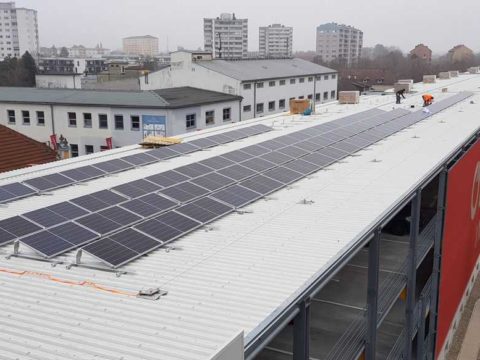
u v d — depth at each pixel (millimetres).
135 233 13062
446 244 20500
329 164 21594
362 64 175125
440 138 27031
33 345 8445
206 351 8344
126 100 50188
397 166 20969
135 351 8312
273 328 9297
